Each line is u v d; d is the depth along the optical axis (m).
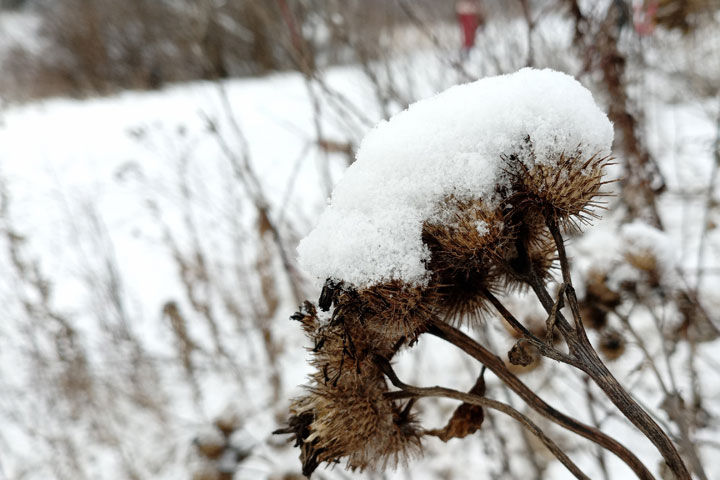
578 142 1.15
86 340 4.79
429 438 3.68
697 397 2.46
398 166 1.22
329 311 1.34
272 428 4.00
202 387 4.53
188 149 6.45
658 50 4.77
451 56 3.39
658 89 5.17
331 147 3.54
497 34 3.84
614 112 3.27
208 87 10.55
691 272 3.53
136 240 6.10
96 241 5.62
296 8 3.37
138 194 6.62
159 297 5.46
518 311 2.46
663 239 2.42
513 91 1.20
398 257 1.20
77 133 9.59
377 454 1.38
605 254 2.47
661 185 3.37
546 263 1.37
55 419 4.40
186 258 5.36
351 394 1.35
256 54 9.52
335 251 1.21
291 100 8.89
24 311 4.73
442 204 1.20
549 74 1.23
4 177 6.50
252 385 4.47
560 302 1.12
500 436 2.92
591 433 1.20
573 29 3.30
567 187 1.12
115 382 4.48
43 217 6.50
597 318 2.43
